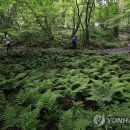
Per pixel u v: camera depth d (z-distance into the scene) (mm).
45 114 6656
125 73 11172
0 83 9555
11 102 8086
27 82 9922
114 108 6551
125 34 39594
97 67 12789
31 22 25562
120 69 12180
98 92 7777
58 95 7164
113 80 9234
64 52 20797
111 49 26594
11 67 13531
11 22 25328
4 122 6387
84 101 7965
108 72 10961
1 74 12180
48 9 23672
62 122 5754
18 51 21750
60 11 27938
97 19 33219
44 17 27312
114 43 29859
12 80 10047
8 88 9672
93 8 28844
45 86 9016
